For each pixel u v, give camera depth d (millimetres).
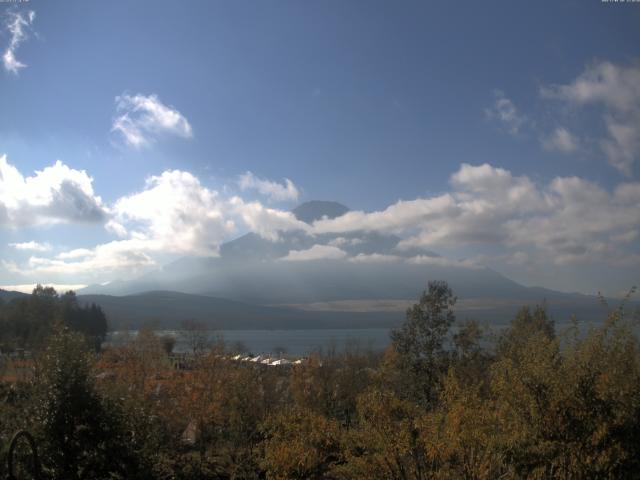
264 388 35562
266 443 18984
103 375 32062
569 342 14617
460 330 31188
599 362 13594
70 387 18656
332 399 36469
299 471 16938
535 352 14289
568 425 12945
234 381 31969
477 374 26516
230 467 27141
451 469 14008
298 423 18125
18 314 74812
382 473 14781
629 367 13688
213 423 31891
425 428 14578
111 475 19219
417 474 14641
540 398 13430
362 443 15570
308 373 38000
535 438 13125
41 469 17547
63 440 18266
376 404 15430
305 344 194375
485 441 13555
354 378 37281
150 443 20594
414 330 31078
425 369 29656
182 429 30688
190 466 27266
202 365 35156
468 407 14305
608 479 12492
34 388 18844
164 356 48281
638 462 12641
